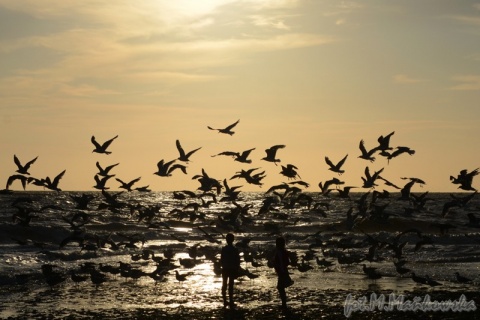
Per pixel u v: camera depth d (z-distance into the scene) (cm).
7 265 3959
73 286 3419
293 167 3067
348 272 3925
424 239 3450
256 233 6956
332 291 3241
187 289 3325
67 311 2758
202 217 3884
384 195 3522
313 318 2616
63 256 4434
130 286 3431
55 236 6297
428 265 4272
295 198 3756
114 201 3509
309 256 3981
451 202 3228
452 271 3969
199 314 2688
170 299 3030
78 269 3984
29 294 3180
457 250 5138
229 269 2806
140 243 5828
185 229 7469
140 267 4181
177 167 2909
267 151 2839
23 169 2956
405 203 11300
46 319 2605
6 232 6194
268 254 3916
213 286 3422
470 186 3011
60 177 3006
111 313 2720
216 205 11475
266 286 3412
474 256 4747
